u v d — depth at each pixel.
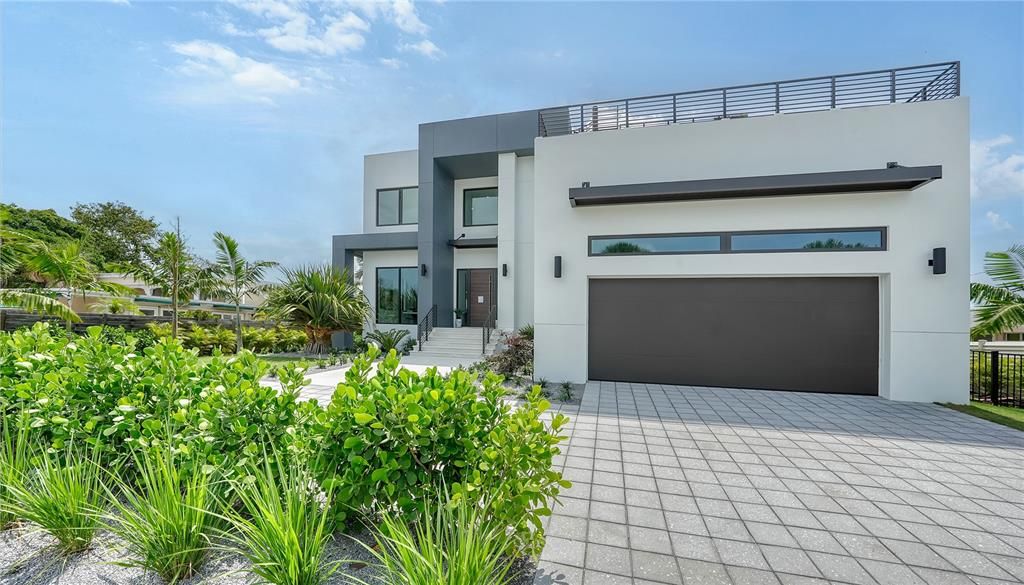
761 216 7.23
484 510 1.86
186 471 2.11
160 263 10.67
